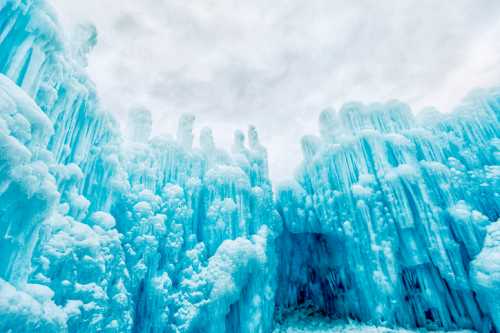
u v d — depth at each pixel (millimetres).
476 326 13320
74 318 6762
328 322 17703
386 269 15297
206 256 13469
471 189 15234
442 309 14375
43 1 5824
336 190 18594
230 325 12930
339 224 17875
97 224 9047
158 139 14562
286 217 20484
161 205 12508
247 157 19297
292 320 18594
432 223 14789
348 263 17547
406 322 14719
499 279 11453
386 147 17625
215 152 17625
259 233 16094
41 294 5043
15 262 4504
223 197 15156
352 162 18297
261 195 17422
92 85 9438
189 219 13750
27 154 4258
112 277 9055
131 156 12742
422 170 16266
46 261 6414
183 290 11555
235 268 12680
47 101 6246
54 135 7145
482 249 13172
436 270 15055
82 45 9633
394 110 18906
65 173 7512
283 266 21391
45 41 5805
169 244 11969
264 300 14773
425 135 17203
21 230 4520
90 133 9273
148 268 11000
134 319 10266
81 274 7539
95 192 9781
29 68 5441
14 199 4230
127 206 11242
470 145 16359
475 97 17047
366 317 16328
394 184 16047
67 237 7211
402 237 15672
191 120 17688
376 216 16125
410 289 15859
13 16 5074
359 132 18328
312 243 21594
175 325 10742
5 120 4016
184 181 14711
